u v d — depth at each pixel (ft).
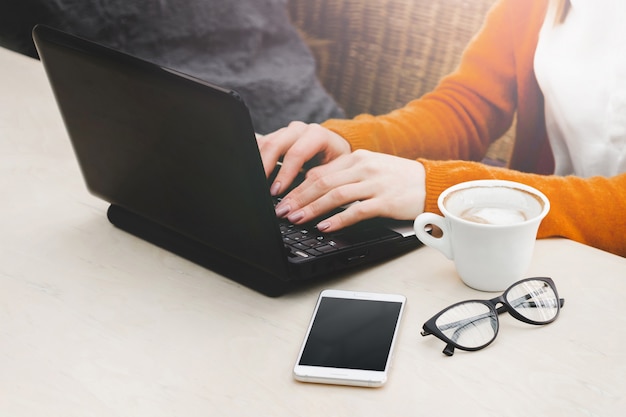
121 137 2.64
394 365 2.26
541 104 6.30
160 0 7.51
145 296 2.63
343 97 7.80
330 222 2.76
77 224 3.09
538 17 6.02
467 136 5.95
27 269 2.80
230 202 2.41
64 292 2.66
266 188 2.28
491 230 2.42
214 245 2.68
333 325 2.40
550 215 2.95
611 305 2.50
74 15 6.98
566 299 2.54
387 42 7.40
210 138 2.27
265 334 2.42
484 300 2.45
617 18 5.68
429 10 7.06
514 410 2.07
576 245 2.88
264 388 2.18
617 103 5.73
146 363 2.30
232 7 7.68
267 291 2.60
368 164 3.00
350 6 7.47
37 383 2.23
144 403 2.14
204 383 2.21
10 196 3.29
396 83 7.50
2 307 2.58
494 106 6.17
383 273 2.72
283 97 7.68
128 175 2.78
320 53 7.77
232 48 7.75
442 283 2.64
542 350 2.30
